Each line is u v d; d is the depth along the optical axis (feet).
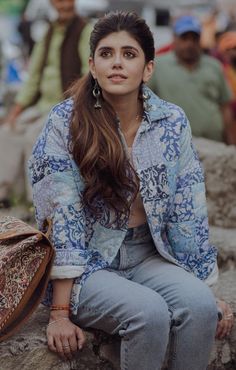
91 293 9.95
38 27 44.04
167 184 10.36
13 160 19.98
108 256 10.30
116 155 9.93
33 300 10.03
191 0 47.16
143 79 10.48
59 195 10.07
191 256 10.65
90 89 10.29
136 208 10.39
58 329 10.03
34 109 21.62
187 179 10.57
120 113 10.34
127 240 10.49
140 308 9.59
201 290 9.99
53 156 10.12
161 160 10.34
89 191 9.98
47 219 10.24
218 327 11.02
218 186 16.20
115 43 10.09
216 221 16.22
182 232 10.59
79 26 19.65
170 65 20.62
